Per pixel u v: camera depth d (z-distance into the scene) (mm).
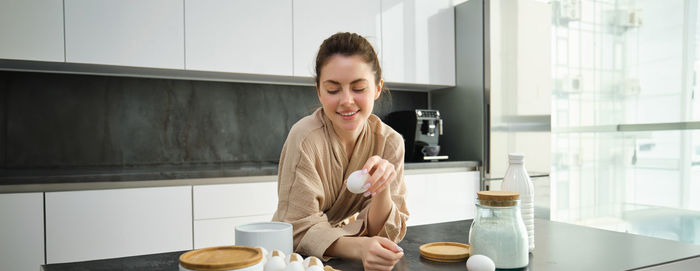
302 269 615
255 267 603
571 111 3311
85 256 1933
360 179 836
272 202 2307
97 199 1953
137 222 2016
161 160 2652
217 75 2639
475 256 739
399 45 2930
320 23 2701
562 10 3279
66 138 2455
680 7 3043
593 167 3391
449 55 3131
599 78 3422
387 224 958
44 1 2107
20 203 1839
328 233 879
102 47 2213
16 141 2363
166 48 2338
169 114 2676
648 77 3238
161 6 2330
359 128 1021
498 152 2918
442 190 2789
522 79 3006
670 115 3105
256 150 2902
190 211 2113
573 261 820
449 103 3244
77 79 2482
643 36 3268
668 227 3109
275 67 2582
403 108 3357
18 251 1840
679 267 836
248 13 2520
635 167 3330
